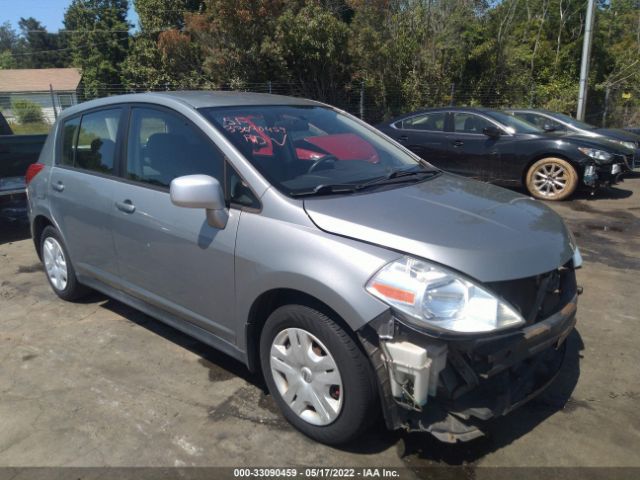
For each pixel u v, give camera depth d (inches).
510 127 343.3
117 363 137.3
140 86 1080.8
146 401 120.5
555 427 110.9
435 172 141.0
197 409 117.3
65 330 156.2
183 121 126.1
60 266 173.2
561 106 919.7
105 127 148.3
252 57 820.0
